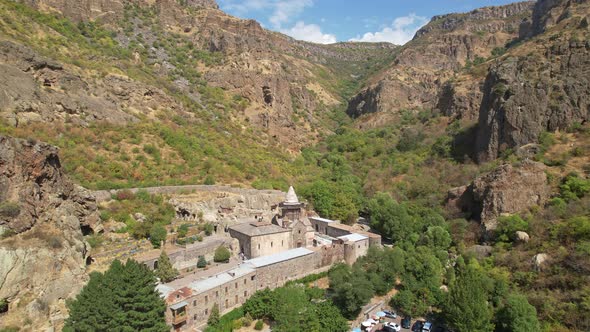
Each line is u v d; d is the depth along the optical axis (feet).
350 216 343.26
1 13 380.99
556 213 256.73
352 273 215.31
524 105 353.72
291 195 277.44
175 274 195.62
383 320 209.67
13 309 143.13
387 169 438.40
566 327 185.16
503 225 264.11
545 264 222.07
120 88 379.55
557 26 485.15
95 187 252.01
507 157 339.57
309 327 179.11
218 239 237.45
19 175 163.12
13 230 154.61
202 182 309.63
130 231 223.51
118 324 144.66
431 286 221.46
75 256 170.60
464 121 490.90
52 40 392.27
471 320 181.68
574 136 331.77
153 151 324.60
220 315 184.14
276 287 217.15
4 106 266.77
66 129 296.30
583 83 352.49
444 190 357.82
